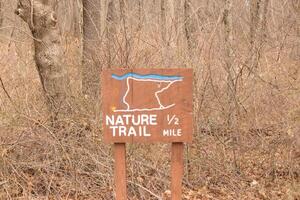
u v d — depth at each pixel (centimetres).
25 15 498
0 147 438
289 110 502
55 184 438
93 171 453
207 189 470
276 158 504
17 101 494
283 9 590
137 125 328
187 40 533
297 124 486
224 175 483
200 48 499
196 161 482
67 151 455
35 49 506
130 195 448
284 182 474
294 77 563
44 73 501
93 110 495
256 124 527
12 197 424
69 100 500
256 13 685
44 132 453
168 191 449
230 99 512
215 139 519
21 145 453
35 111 493
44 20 498
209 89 510
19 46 636
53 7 527
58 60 505
